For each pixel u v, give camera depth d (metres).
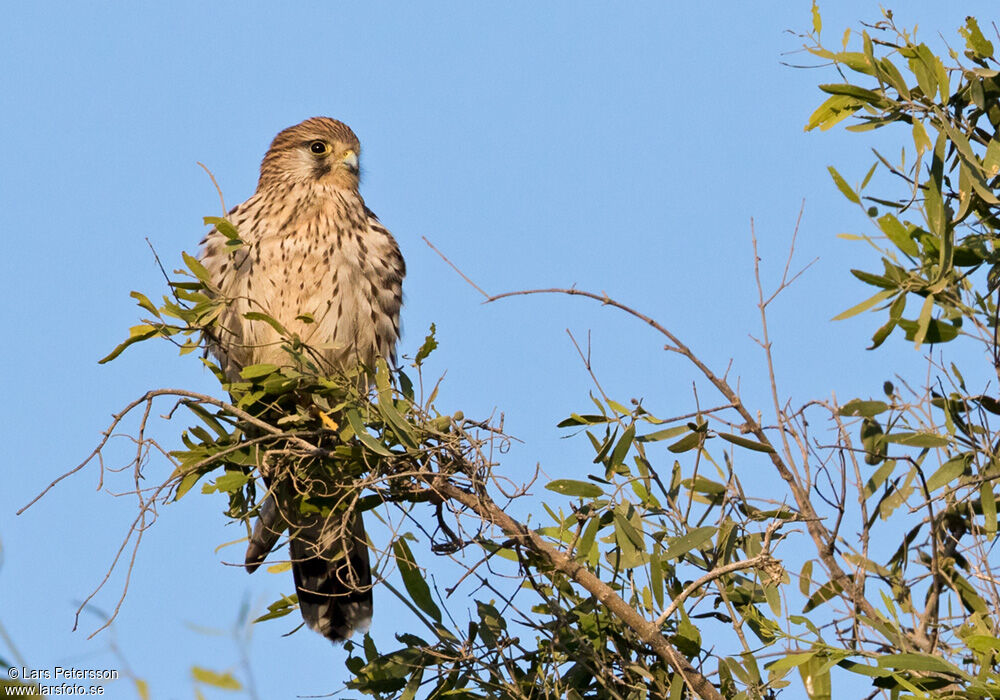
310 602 10.77
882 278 8.75
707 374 9.24
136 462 8.36
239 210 12.22
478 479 8.66
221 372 9.37
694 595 8.96
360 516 10.62
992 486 9.45
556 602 8.80
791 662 8.17
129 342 9.09
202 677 6.33
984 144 9.19
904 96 8.97
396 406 9.15
